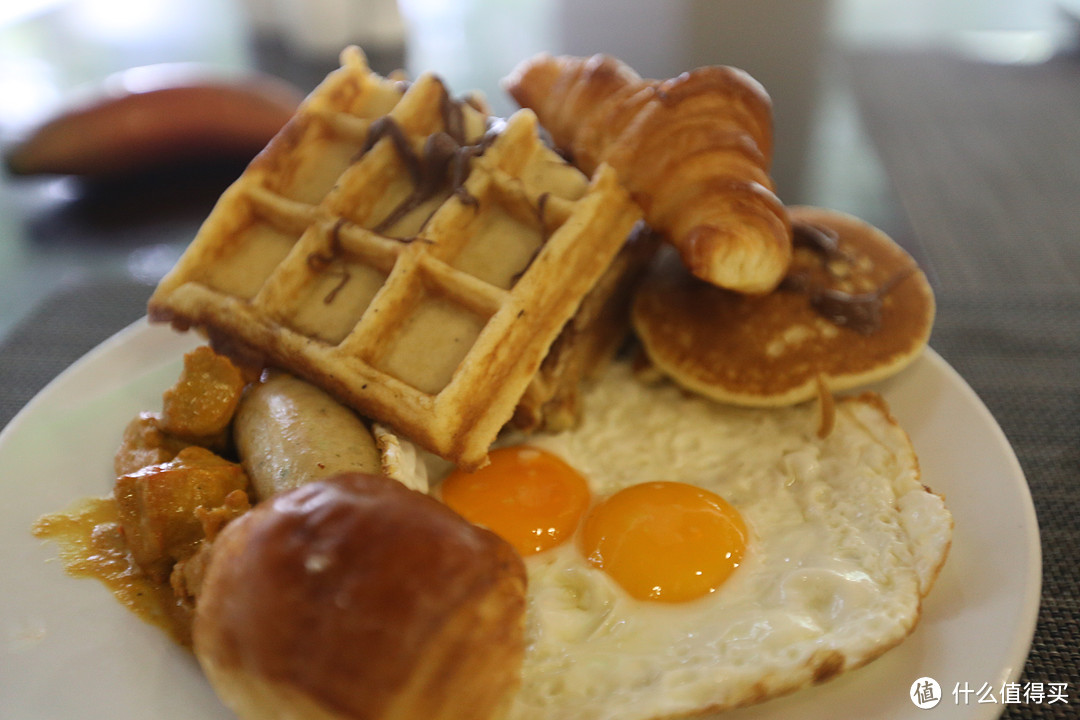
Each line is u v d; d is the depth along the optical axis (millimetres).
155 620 223
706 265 250
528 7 696
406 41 603
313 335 256
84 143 411
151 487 223
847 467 256
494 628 186
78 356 329
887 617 215
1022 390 302
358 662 177
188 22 663
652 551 243
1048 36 596
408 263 252
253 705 186
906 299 283
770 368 272
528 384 255
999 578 223
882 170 437
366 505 189
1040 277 356
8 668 213
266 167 276
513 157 271
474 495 263
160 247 403
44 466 259
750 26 638
